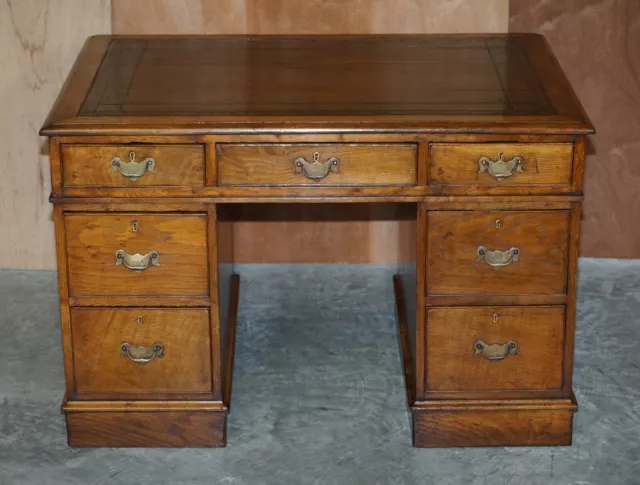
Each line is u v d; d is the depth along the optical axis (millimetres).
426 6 3826
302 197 2805
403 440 3041
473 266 2855
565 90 3010
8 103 3979
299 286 4012
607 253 4250
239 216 4062
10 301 3928
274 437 3057
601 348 3584
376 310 3861
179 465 2920
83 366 2936
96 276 2863
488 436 2984
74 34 3887
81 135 2736
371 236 4090
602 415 3164
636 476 2859
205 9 3840
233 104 2922
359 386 3346
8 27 3893
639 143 4094
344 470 2895
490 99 2961
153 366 2939
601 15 3949
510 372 2941
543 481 2834
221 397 2969
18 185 4082
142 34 3648
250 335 3678
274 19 3848
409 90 3043
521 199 2797
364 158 2779
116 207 2807
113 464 2924
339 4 3828
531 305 2889
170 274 2865
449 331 2904
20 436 3068
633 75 4012
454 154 2770
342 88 3061
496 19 3838
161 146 2760
